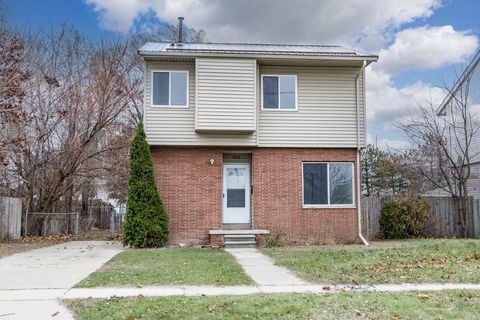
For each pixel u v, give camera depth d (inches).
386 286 333.1
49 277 366.9
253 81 612.4
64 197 925.8
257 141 624.4
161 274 373.7
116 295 300.2
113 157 908.6
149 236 582.6
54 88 833.5
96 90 843.4
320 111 643.5
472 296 295.6
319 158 642.8
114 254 513.7
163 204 616.7
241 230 620.7
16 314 256.1
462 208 762.8
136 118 1042.7
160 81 624.7
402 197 760.3
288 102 641.6
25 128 775.1
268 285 337.4
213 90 605.0
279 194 633.6
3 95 733.9
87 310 261.0
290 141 634.2
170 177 622.2
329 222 637.9
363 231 705.6
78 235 780.0
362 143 641.6
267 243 607.8
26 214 749.3
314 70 649.6
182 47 673.0
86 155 831.7
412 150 1090.7
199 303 271.3
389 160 1152.2
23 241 674.2
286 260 456.8
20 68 802.8
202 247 592.4
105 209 1081.4
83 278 361.7
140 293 306.7
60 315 253.1
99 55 983.0
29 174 794.8
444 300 283.0
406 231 725.9
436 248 508.4
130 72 1043.9
